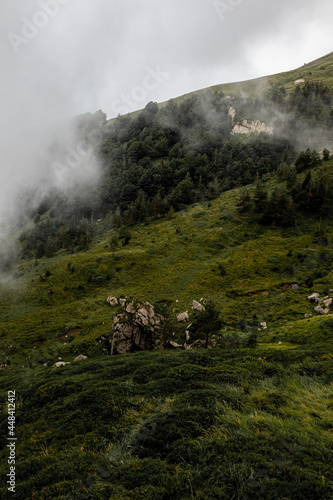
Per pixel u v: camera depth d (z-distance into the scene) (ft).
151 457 29.60
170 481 24.23
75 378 73.26
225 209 418.10
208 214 417.49
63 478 27.68
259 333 172.35
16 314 267.18
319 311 198.90
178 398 42.60
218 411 36.50
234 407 37.52
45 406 57.52
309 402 35.76
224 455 26.63
